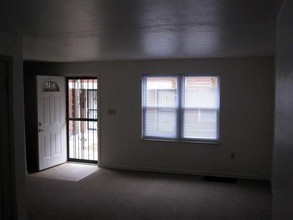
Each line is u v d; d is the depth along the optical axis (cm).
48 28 269
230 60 524
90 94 641
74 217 374
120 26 257
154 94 573
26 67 652
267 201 423
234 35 302
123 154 598
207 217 372
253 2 185
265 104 512
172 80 561
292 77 138
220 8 200
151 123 580
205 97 545
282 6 187
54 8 201
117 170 591
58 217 373
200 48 401
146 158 584
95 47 392
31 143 648
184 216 375
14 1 185
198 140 554
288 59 154
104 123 607
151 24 252
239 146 530
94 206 409
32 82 648
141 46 382
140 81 577
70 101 652
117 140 600
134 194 455
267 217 371
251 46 381
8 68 297
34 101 644
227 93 530
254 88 516
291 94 143
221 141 537
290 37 145
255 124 520
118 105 595
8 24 254
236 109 527
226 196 444
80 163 645
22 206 317
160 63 561
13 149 304
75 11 209
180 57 521
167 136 571
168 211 390
